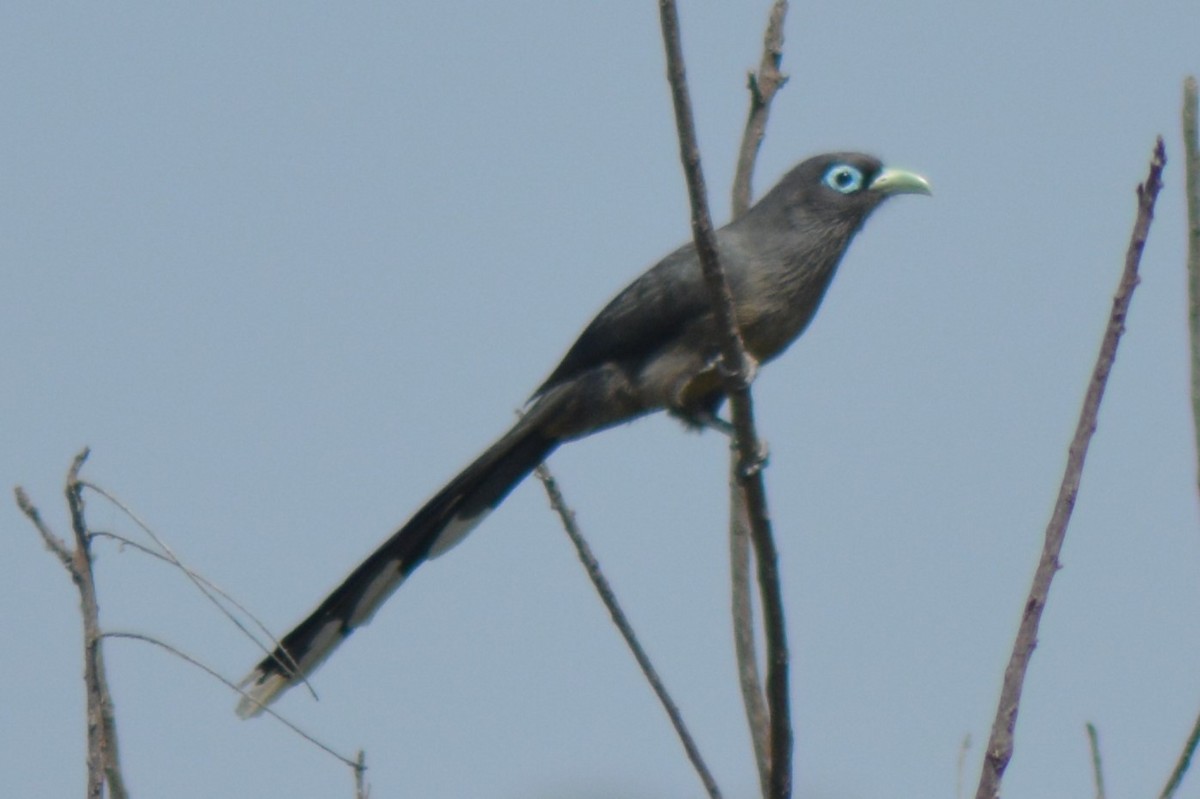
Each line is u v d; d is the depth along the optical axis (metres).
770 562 8.16
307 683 7.15
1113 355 6.86
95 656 7.04
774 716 8.13
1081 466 6.81
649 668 8.65
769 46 11.19
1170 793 6.77
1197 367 7.01
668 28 7.75
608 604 8.80
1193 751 6.75
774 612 8.12
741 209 11.00
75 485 7.20
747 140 11.13
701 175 8.19
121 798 7.04
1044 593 6.68
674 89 7.91
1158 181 6.89
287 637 12.12
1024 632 6.67
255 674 10.70
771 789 8.18
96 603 7.12
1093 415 6.83
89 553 7.17
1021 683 6.62
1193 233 7.23
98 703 6.99
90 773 6.86
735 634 8.97
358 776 7.09
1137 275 6.86
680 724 8.48
